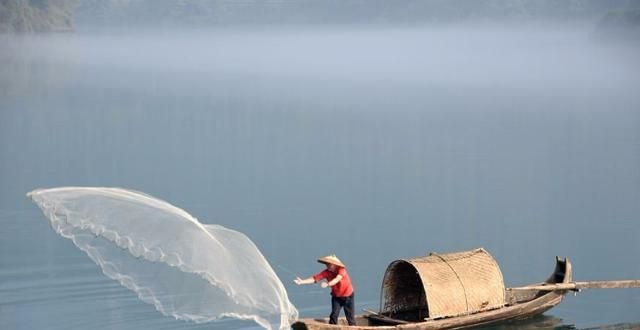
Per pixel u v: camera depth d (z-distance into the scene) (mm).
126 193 32125
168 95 191875
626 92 187750
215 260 31500
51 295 43875
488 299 39938
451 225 63375
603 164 89875
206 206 70188
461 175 84438
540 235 60531
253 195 74750
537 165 89688
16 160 93312
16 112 147375
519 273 51594
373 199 73125
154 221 31406
